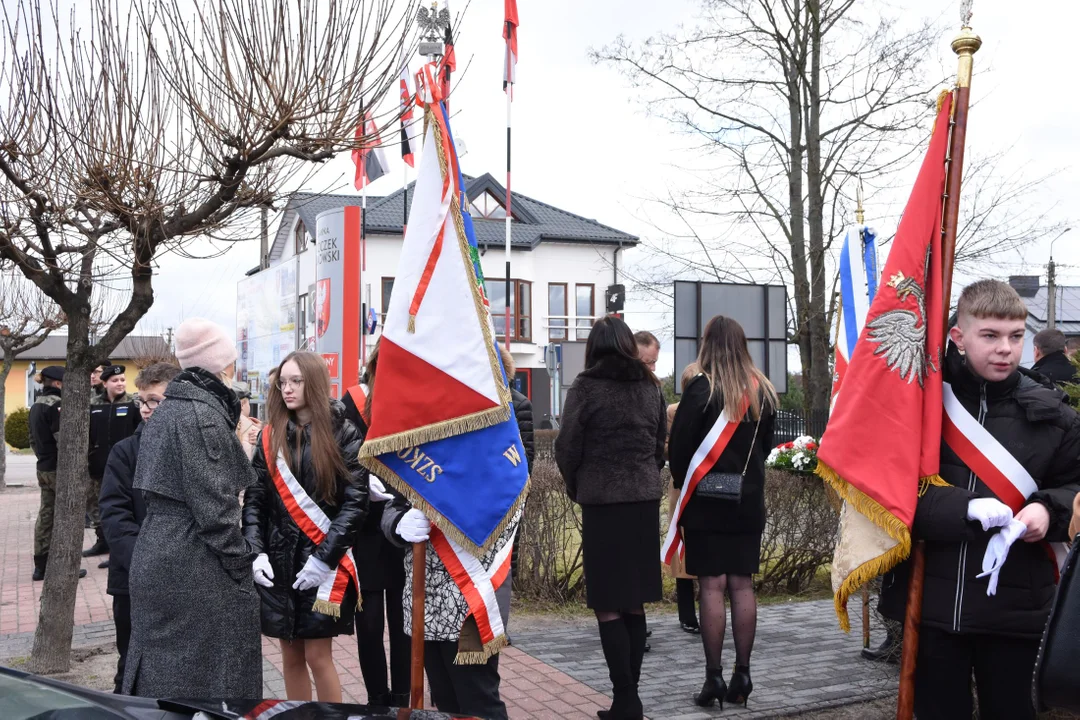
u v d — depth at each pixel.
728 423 4.43
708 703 4.52
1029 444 2.70
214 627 3.17
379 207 30.45
